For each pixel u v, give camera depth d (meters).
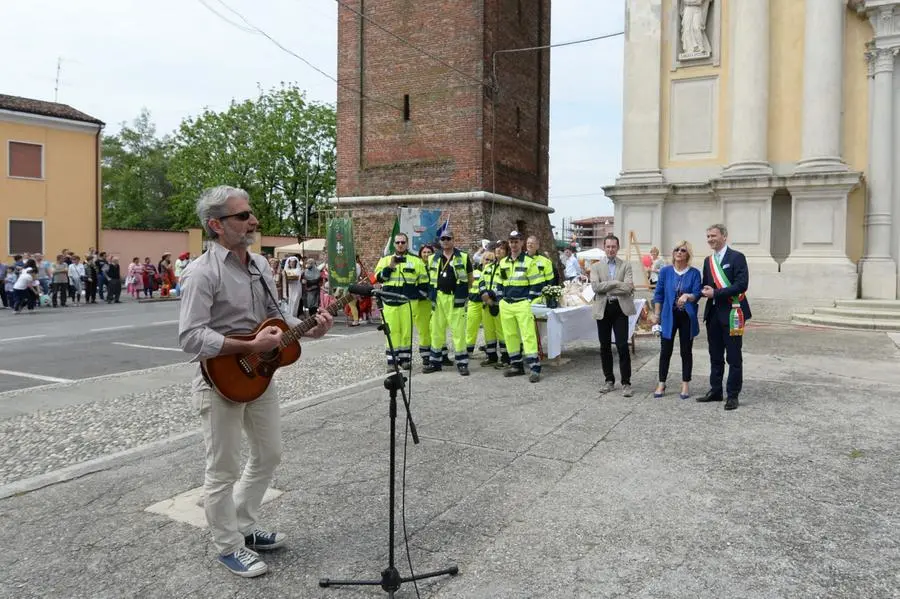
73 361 11.69
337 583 3.57
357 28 25.44
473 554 3.92
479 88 23.20
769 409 7.16
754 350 10.85
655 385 8.56
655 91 16.20
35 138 32.25
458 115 23.59
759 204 14.92
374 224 25.14
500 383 8.89
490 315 10.33
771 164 15.28
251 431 3.85
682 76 16.12
